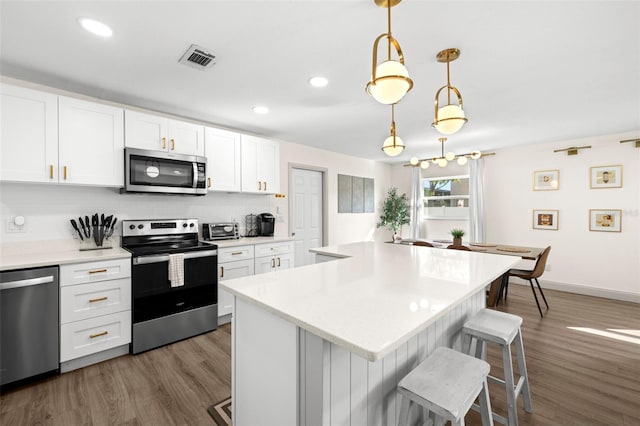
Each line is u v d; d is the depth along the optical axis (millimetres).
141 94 2574
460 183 5547
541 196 4547
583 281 4211
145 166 2656
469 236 5191
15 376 1906
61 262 2062
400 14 1520
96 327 2225
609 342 2666
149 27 1637
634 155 3846
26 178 2125
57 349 2064
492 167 5012
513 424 1519
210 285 2871
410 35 1701
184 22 1596
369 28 1646
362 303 1114
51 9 1479
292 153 4473
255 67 2098
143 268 2447
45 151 2199
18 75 2217
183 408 1763
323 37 1736
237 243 3123
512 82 2322
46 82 2336
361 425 1185
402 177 6363
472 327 1612
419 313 1014
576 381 2062
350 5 1457
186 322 2693
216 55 1936
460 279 1471
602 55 1922
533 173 4613
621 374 2150
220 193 3592
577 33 1681
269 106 2863
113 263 2301
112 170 2508
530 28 1636
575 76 2223
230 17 1555
